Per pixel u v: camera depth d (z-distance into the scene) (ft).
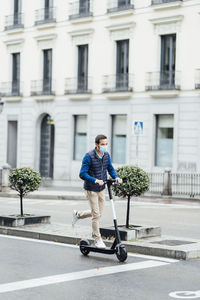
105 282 23.21
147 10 89.97
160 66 89.15
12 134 116.26
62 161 103.91
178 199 73.46
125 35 93.40
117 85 94.73
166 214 53.67
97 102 97.91
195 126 84.28
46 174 109.09
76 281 23.32
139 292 21.71
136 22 91.61
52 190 82.12
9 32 113.09
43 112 107.45
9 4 114.01
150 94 88.69
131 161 93.04
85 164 28.78
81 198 70.54
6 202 64.90
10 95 112.98
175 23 86.58
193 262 27.68
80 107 100.78
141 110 91.30
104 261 27.58
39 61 107.96
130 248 30.25
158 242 31.24
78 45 101.65
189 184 80.79
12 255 28.94
